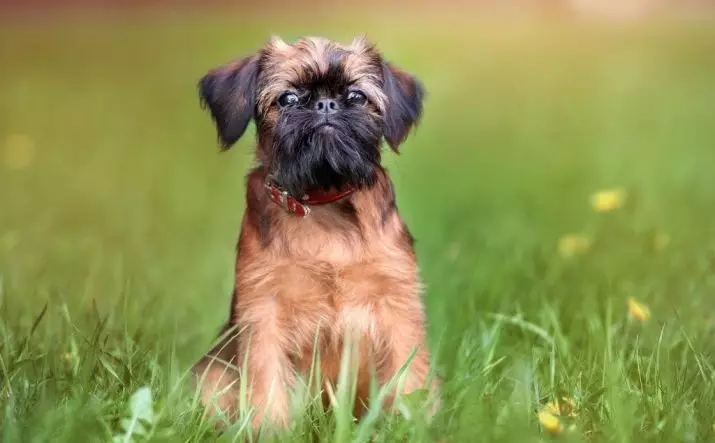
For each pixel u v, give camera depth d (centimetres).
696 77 1670
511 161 1146
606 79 1694
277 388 417
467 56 1925
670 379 385
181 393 387
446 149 1227
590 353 418
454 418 363
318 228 422
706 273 567
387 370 428
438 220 855
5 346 417
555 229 788
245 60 474
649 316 473
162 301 591
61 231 909
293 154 427
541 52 1962
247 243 429
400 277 425
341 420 341
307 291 421
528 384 378
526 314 506
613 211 791
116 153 1316
